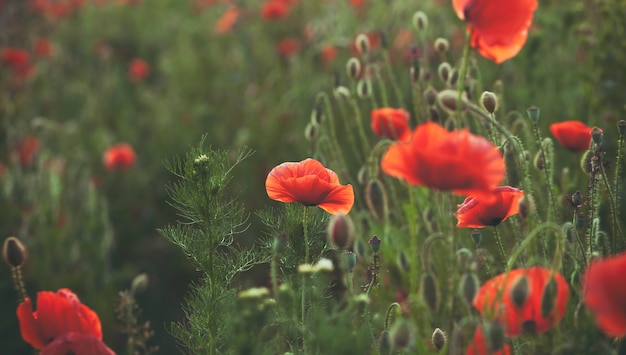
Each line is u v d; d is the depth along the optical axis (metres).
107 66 9.70
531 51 5.39
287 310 2.75
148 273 6.86
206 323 3.06
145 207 7.51
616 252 3.24
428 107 4.14
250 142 7.33
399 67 6.73
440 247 3.89
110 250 6.64
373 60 6.57
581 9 5.61
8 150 6.93
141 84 9.73
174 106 8.52
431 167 2.29
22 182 6.17
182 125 8.16
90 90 8.84
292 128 7.25
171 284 6.84
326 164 4.69
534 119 3.27
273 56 9.43
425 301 2.67
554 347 2.67
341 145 5.77
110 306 5.77
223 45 10.21
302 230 3.09
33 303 5.40
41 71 9.12
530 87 5.40
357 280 3.74
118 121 8.61
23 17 10.91
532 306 2.46
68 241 5.87
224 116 8.42
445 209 3.87
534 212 3.21
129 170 7.76
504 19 3.11
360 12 8.35
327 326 2.51
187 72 9.09
